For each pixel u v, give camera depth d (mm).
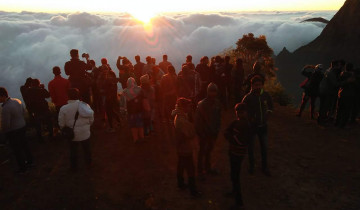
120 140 7355
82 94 7930
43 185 5164
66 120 5297
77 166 5770
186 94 7605
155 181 5301
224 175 5547
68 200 4699
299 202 4648
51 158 6312
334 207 4504
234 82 9523
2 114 5184
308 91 8781
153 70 8406
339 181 5277
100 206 4543
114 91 7641
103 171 5695
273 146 6945
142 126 6895
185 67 7559
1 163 6160
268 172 5496
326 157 6289
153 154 6473
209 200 4688
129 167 5855
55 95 6992
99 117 9453
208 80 8977
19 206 4539
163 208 4469
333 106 8664
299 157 6312
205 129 5062
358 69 7703
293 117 9484
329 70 8008
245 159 6270
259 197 4797
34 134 7785
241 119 4336
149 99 7383
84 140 5516
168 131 7957
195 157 6324
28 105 6953
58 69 6988
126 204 4602
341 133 7742
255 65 7609
